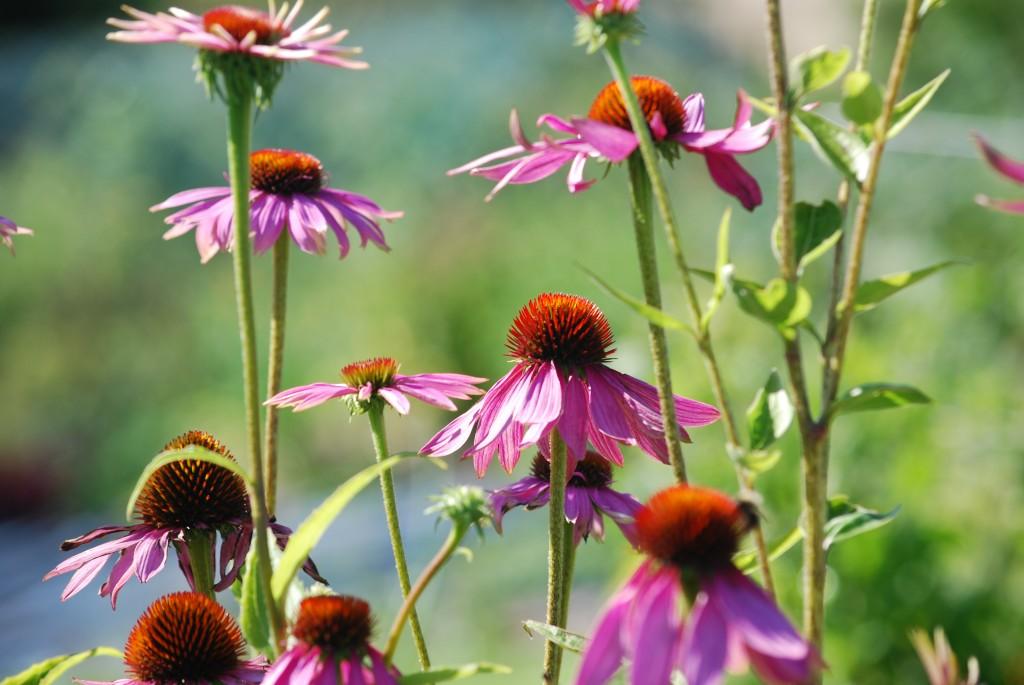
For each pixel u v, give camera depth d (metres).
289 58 1.06
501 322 4.41
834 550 1.91
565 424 1.16
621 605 1.03
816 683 1.06
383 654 1.06
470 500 1.05
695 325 1.06
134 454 4.30
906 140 3.83
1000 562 1.96
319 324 4.52
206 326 4.61
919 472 1.99
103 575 3.30
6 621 3.02
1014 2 4.10
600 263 4.46
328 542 3.26
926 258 3.74
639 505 1.19
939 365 2.55
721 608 1.02
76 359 4.55
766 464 1.04
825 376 1.06
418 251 4.65
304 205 1.31
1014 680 1.88
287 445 4.21
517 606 2.79
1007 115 4.04
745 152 1.11
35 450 4.27
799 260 1.08
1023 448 2.09
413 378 1.21
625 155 1.09
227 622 1.17
